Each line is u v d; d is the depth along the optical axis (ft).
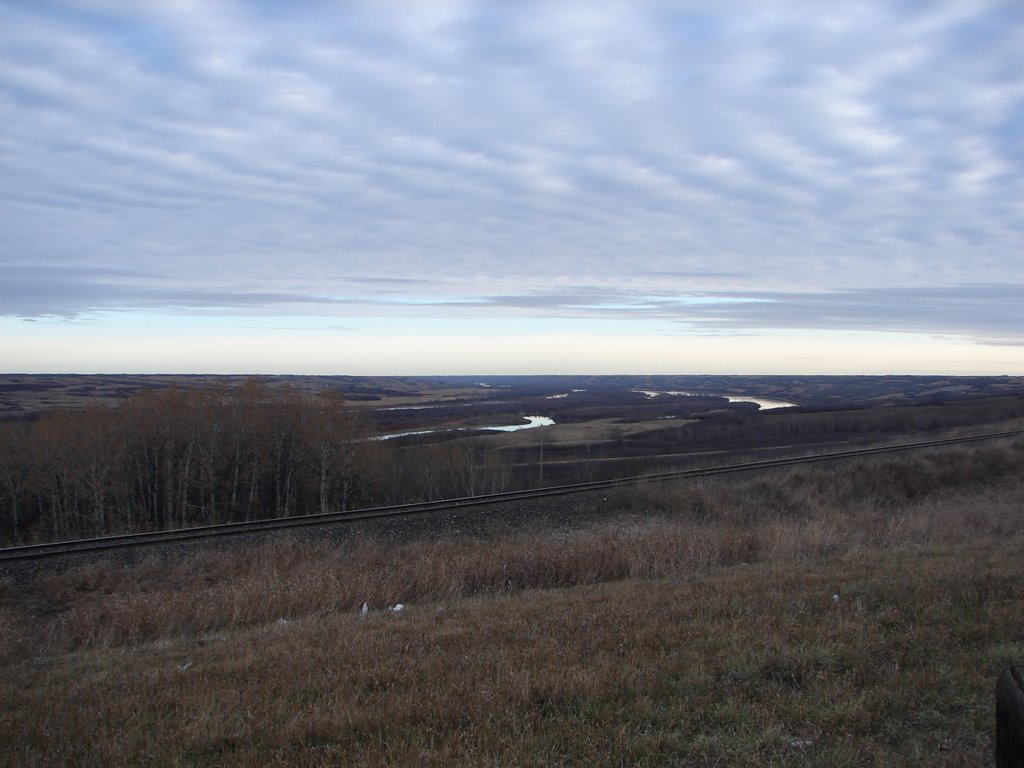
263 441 134.00
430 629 32.01
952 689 20.36
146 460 130.11
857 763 16.67
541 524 67.51
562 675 22.57
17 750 19.39
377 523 62.80
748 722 18.93
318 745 18.97
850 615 28.68
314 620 36.78
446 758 17.26
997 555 42.78
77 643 37.50
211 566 50.80
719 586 37.27
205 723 20.44
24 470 126.21
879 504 87.56
